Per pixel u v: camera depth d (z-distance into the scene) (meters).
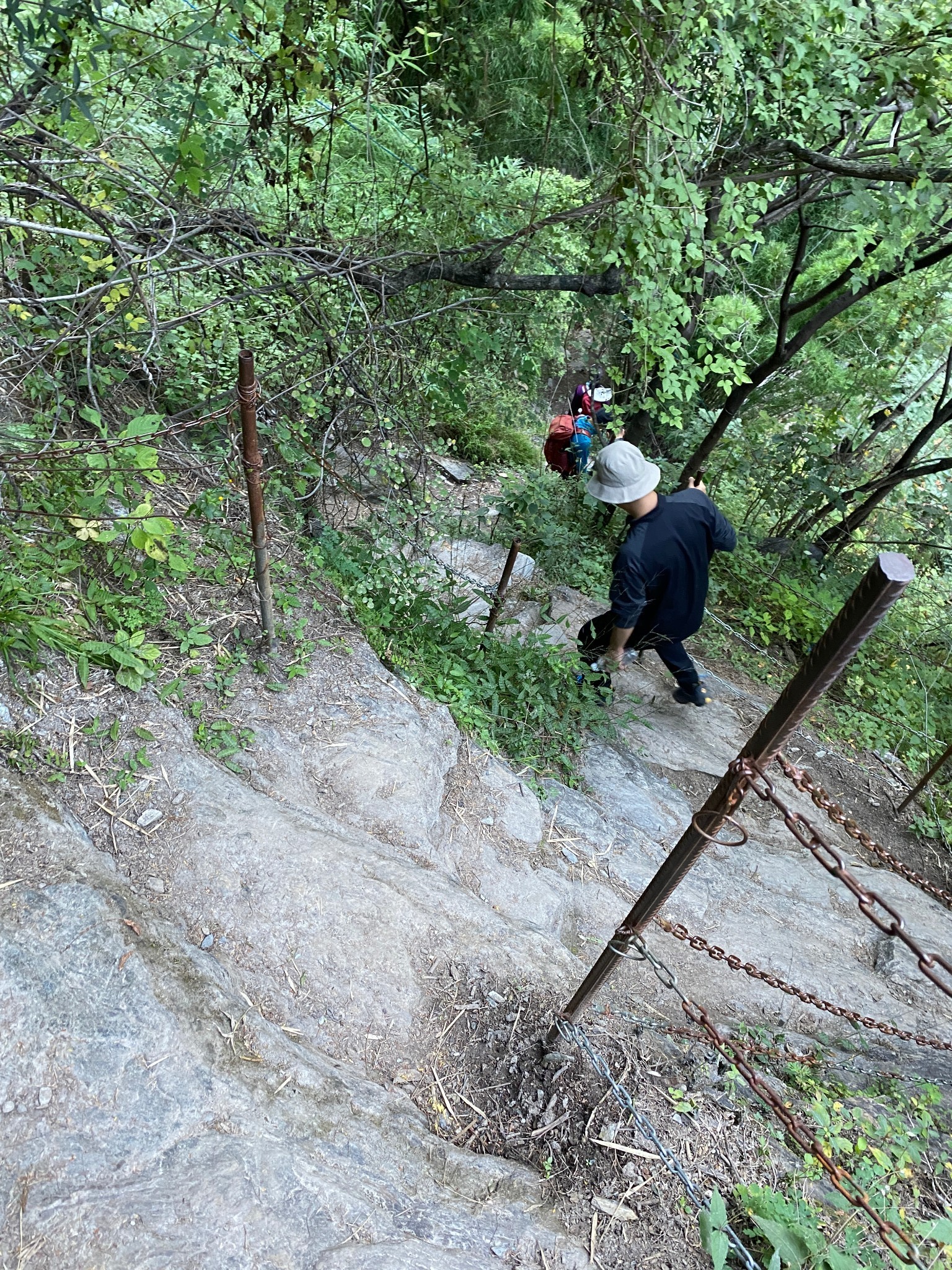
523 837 3.88
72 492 3.16
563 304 5.75
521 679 4.72
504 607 5.80
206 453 4.26
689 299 5.14
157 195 3.68
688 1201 2.31
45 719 2.80
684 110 3.66
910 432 8.60
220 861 2.70
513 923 3.17
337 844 2.97
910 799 5.79
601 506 7.16
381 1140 2.19
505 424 8.73
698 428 8.03
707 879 4.26
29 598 2.96
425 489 5.11
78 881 2.29
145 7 3.56
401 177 4.92
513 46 5.97
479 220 4.55
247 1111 2.05
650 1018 3.14
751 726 5.91
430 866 3.27
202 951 2.43
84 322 3.33
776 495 8.88
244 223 3.92
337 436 4.52
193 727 3.19
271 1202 1.86
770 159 5.01
